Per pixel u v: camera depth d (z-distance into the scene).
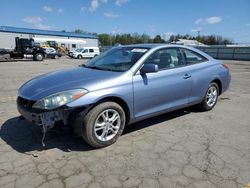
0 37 43.91
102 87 3.38
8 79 10.36
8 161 3.15
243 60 32.09
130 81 3.68
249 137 4.04
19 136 3.93
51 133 4.02
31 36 46.91
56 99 3.15
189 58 4.86
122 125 3.72
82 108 3.28
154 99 4.04
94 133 3.40
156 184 2.72
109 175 2.88
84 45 52.06
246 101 6.52
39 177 2.82
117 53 4.52
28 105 3.30
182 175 2.89
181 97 4.57
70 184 2.70
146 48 4.27
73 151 3.45
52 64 20.50
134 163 3.15
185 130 4.29
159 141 3.82
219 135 4.10
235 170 3.02
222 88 5.67
